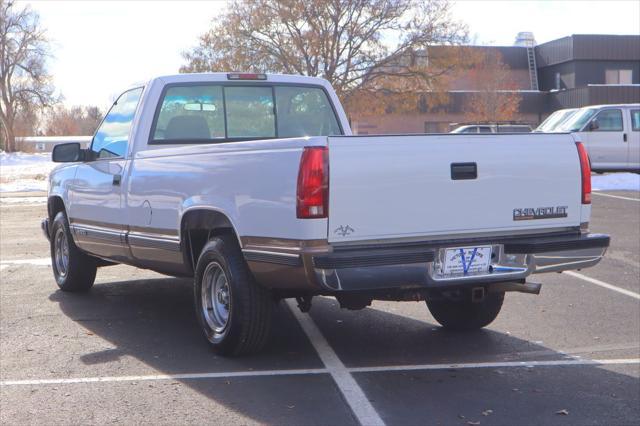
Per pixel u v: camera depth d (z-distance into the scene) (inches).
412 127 1988.2
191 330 270.4
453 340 258.8
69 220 321.4
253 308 224.8
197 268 241.1
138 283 360.5
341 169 198.2
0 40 2637.8
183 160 242.4
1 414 188.5
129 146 280.1
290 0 1459.2
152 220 259.0
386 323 283.4
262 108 297.6
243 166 216.5
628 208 650.2
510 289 228.2
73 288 333.7
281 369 224.7
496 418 187.0
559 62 2153.1
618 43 2091.5
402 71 1551.4
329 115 310.8
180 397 200.8
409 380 215.2
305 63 1537.9
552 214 228.2
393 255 201.5
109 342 254.2
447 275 212.4
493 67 1993.1
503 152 219.9
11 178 1273.4
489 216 217.5
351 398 199.9
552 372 223.5
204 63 1557.6
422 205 207.6
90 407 193.5
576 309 304.5
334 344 253.0
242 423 183.0
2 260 421.7
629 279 366.3
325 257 194.7
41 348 246.8
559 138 230.8
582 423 184.5
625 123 874.1
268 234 207.6
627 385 212.2
